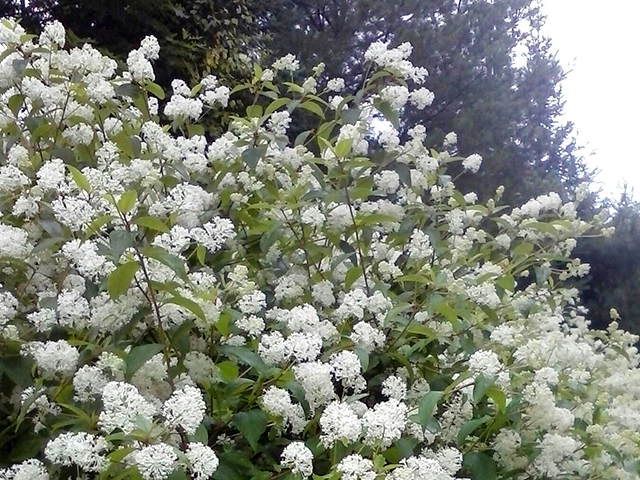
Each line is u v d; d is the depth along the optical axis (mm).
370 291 979
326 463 743
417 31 4746
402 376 894
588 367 1205
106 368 700
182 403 570
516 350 912
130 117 1071
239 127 1144
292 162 1087
